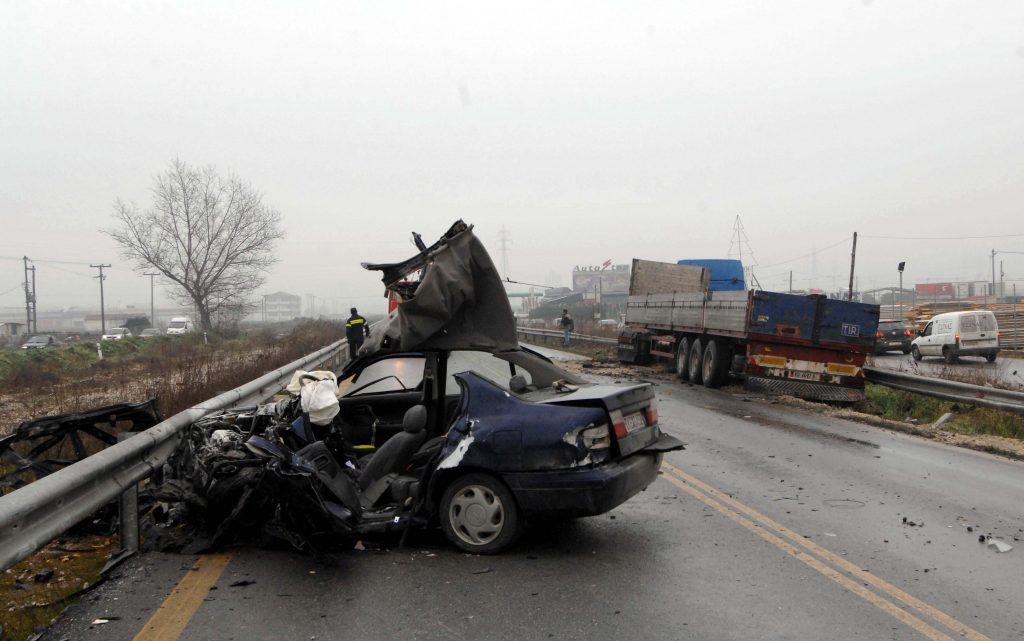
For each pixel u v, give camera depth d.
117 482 5.32
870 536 6.19
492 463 5.52
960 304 58.31
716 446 10.41
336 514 5.43
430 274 6.55
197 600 4.73
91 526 6.11
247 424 6.59
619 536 6.14
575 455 5.40
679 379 20.61
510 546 5.65
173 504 6.29
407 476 6.15
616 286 130.00
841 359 15.95
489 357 6.71
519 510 5.57
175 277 55.72
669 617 4.48
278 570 5.31
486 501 5.62
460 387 5.82
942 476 8.73
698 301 18.83
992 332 28.52
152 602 4.70
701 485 7.98
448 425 6.69
